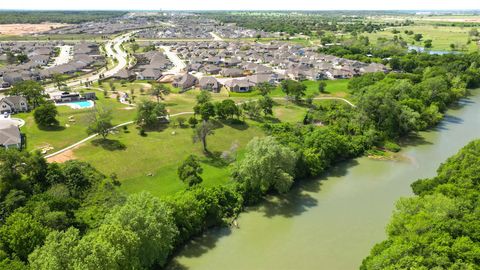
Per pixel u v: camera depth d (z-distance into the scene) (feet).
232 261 213.05
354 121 397.19
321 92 556.10
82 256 155.02
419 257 160.76
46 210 213.05
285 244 227.61
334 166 333.62
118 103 475.31
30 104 447.01
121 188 272.10
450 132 416.87
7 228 192.85
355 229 241.76
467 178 241.35
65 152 320.70
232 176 287.89
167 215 206.80
